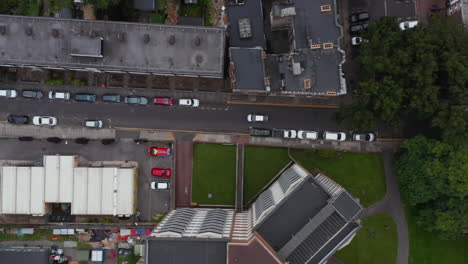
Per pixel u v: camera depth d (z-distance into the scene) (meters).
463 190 89.19
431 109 88.00
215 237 76.81
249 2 99.44
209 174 107.81
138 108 107.75
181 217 91.62
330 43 89.88
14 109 107.69
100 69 92.81
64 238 107.19
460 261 106.69
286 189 90.19
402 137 106.12
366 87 89.12
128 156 107.94
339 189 85.69
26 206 103.50
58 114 107.69
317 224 80.12
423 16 105.94
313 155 107.19
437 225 96.31
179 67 92.12
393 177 106.69
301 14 92.06
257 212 92.25
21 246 107.12
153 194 107.75
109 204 103.50
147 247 76.88
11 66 98.06
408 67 88.38
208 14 105.25
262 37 99.25
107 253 107.38
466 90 85.75
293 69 89.81
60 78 106.69
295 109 107.19
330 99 106.81
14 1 101.50
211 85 106.88
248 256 74.44
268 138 107.31
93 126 106.50
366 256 106.56
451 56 85.81
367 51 90.81
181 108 107.75
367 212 106.81
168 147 107.19
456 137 90.19
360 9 106.25
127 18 102.19
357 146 106.81
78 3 102.94
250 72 92.12
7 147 107.75
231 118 107.69
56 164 103.25
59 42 90.81
